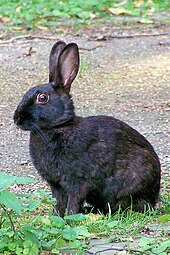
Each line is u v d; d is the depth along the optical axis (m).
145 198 10.60
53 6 25.80
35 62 19.98
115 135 10.30
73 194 10.09
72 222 9.70
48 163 9.99
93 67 19.45
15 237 8.58
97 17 25.44
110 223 9.37
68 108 9.95
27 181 8.02
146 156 10.58
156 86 17.92
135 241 8.93
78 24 24.25
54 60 10.30
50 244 8.52
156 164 10.79
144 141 10.77
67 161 9.93
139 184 10.43
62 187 10.15
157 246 8.65
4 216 8.86
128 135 10.52
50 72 10.27
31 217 10.00
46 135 9.91
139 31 23.55
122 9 26.05
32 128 9.87
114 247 8.71
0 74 18.95
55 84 10.02
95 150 10.04
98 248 8.70
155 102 16.72
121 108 16.33
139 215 10.12
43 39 22.34
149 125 15.24
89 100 16.88
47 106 9.84
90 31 23.50
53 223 8.99
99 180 10.16
